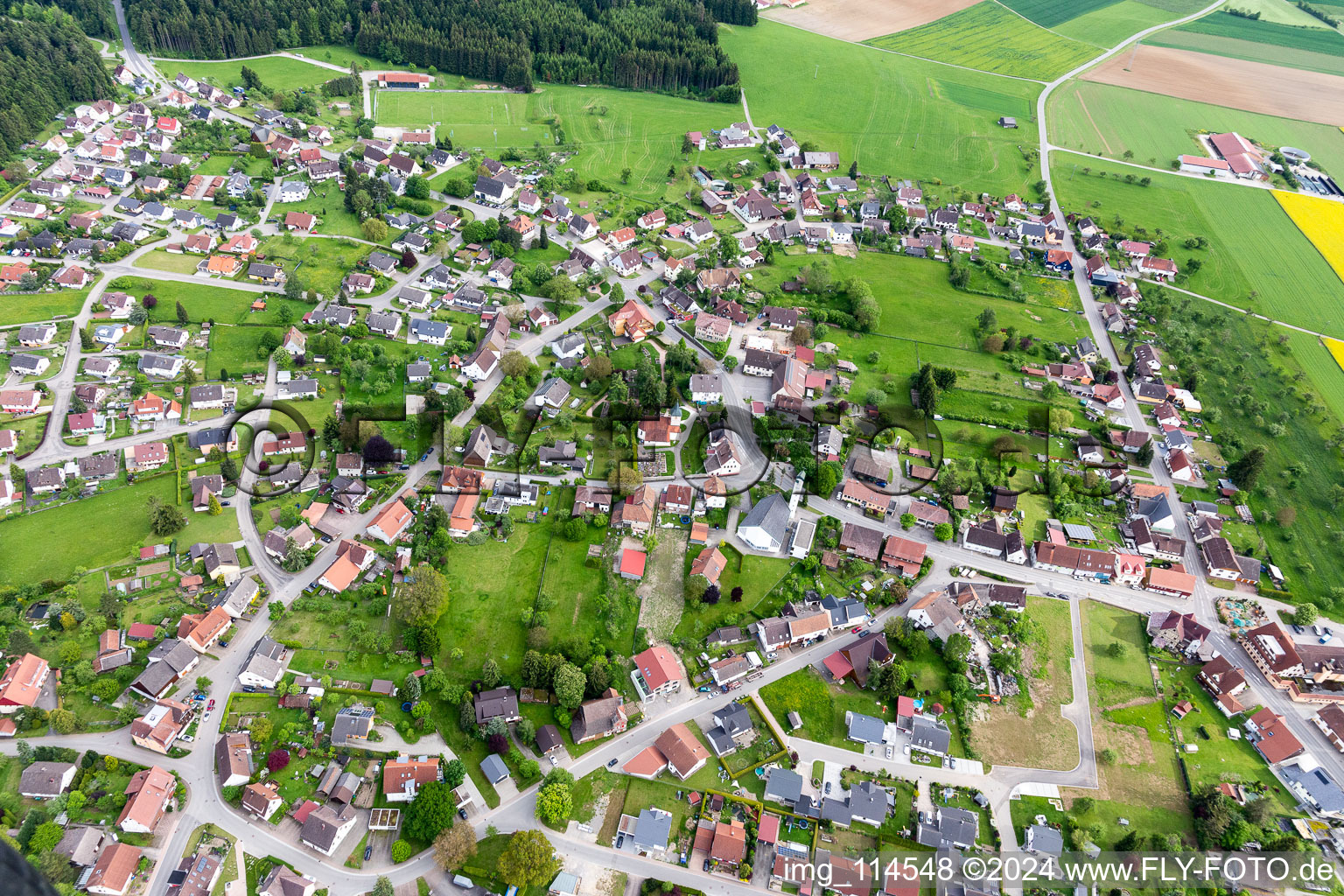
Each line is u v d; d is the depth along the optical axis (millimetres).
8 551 155000
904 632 148500
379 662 141750
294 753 128750
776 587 157375
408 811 120188
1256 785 132375
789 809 126438
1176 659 151250
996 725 138500
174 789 122812
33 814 115562
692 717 137875
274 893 112375
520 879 113000
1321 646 150750
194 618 143000
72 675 135500
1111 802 129250
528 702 137500
